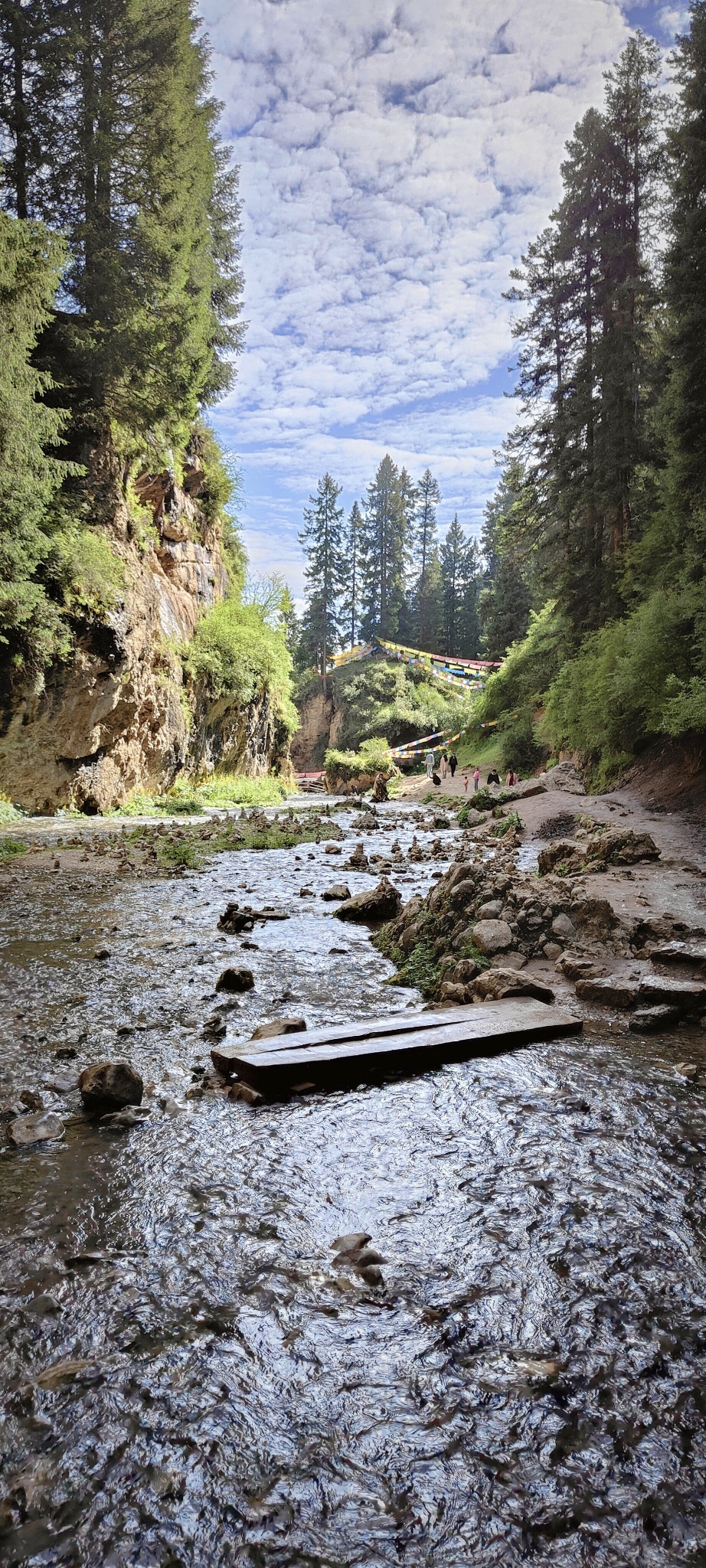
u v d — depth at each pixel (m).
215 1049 5.05
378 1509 1.95
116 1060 5.12
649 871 11.34
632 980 6.50
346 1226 3.22
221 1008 6.25
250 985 6.83
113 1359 2.45
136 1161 3.78
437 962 7.43
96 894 11.59
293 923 9.91
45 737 23.16
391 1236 3.14
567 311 35.09
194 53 32.09
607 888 9.53
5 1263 2.94
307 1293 2.78
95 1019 5.95
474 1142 3.97
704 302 19.89
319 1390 2.33
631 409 29.28
